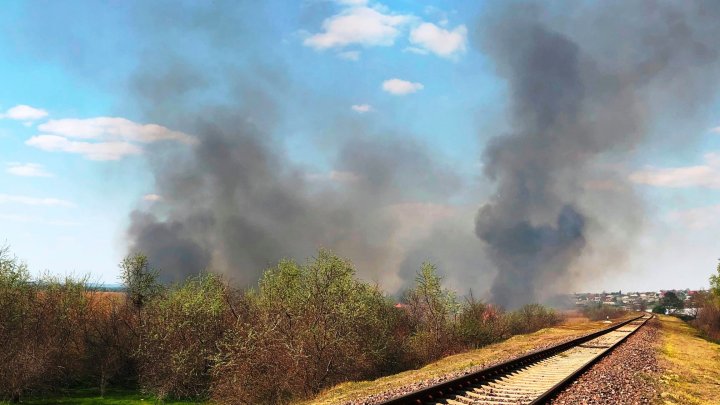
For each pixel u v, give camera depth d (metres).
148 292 33.00
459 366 23.42
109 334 32.72
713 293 53.16
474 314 39.47
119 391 30.58
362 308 26.75
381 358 28.62
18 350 27.30
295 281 26.92
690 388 16.52
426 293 34.78
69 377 30.91
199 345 28.69
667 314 167.50
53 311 30.05
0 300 26.80
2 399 26.91
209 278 30.58
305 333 24.83
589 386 14.77
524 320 63.19
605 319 110.00
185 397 28.52
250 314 28.22
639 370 19.70
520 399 12.35
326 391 21.91
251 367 24.67
